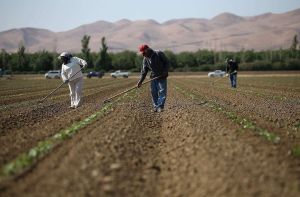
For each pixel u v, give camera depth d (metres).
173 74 125.56
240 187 9.78
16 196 9.20
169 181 11.08
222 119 19.45
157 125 19.62
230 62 46.47
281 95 36.81
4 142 14.77
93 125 18.19
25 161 11.49
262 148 12.80
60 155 12.34
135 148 14.33
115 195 9.71
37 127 18.19
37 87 56.91
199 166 11.66
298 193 9.25
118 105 27.52
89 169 11.01
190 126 17.75
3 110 26.11
